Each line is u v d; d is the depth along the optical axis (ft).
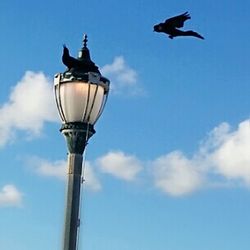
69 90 32.37
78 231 31.30
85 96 32.32
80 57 33.17
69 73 32.48
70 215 31.40
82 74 32.37
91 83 32.37
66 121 32.55
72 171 32.09
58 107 32.96
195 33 27.94
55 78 33.01
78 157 32.30
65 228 31.19
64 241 30.99
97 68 33.12
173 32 27.66
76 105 32.30
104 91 33.17
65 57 32.65
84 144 32.45
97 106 32.71
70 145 32.37
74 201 31.71
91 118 32.58
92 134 32.81
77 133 32.24
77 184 31.96
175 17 27.55
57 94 32.91
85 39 33.55
